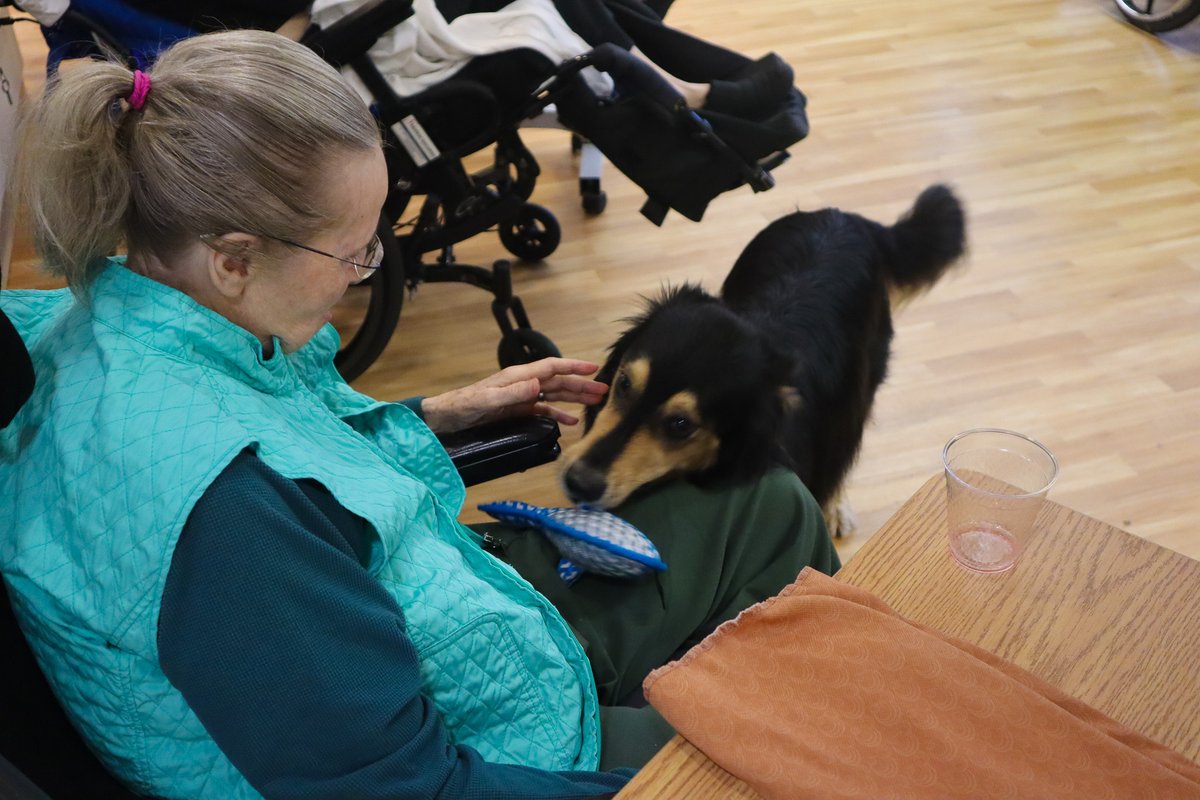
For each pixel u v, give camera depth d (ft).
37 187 2.78
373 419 4.04
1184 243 9.52
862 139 11.14
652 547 4.12
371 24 6.04
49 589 2.73
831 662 2.84
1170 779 2.51
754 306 6.62
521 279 9.37
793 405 5.61
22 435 2.94
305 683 2.63
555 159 10.94
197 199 2.75
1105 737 2.61
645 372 5.47
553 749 3.37
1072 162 10.68
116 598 2.65
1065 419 7.80
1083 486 7.22
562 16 7.28
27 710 2.78
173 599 2.60
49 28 6.75
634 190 10.53
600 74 7.28
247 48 2.81
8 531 2.85
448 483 4.08
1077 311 8.82
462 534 3.73
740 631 2.93
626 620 4.09
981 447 3.51
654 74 6.84
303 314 3.13
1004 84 12.05
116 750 2.87
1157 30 12.67
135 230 2.88
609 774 3.19
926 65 12.46
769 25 13.35
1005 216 9.95
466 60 6.72
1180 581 3.16
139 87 2.76
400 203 7.24
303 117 2.77
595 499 5.24
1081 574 3.20
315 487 2.89
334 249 2.99
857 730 2.65
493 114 6.95
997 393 8.07
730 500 4.52
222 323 2.94
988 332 8.64
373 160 2.96
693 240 9.83
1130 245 9.53
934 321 8.77
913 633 2.91
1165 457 7.44
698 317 5.67
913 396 8.07
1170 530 6.88
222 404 2.85
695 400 5.32
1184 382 8.07
